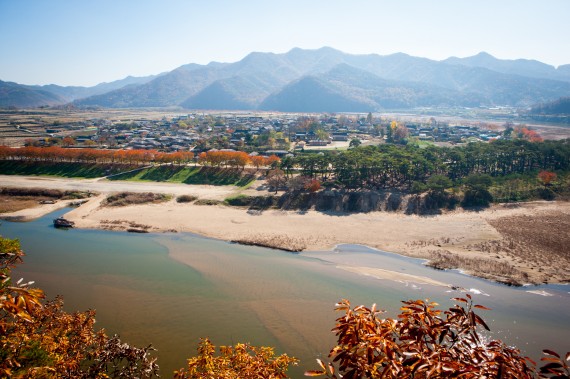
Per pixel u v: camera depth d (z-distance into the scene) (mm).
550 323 57812
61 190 142375
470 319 11516
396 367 10148
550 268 77812
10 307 12047
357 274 75312
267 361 21750
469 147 161375
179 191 143750
